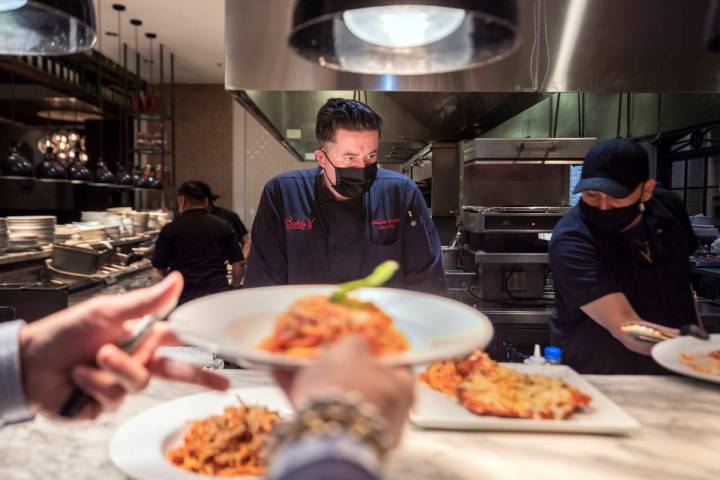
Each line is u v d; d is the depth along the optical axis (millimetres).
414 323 680
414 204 1902
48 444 856
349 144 1645
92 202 8016
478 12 889
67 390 632
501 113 3596
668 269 1732
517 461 806
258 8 2168
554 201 3809
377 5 884
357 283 678
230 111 9117
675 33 2311
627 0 2293
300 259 1861
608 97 3990
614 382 1187
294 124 3457
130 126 8664
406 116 3973
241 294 730
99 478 754
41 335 618
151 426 884
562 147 3348
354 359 427
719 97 3088
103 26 6363
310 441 348
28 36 1448
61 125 7973
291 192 1871
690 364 1191
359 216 1850
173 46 7102
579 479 751
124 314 633
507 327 2893
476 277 3273
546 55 2301
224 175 9141
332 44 1119
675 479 750
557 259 1731
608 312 1583
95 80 7719
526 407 937
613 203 1647
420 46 1154
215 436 816
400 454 827
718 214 3506
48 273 3377
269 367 490
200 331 591
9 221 3811
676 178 3816
